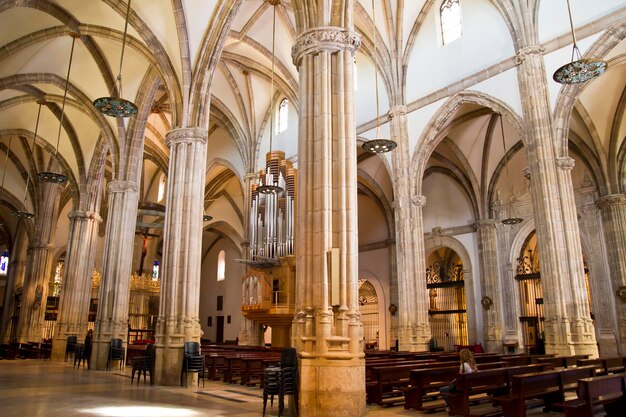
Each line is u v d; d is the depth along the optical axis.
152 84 23.19
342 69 10.87
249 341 28.81
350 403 9.09
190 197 17.14
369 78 24.80
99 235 40.59
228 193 39.72
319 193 10.19
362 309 34.66
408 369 11.96
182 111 18.02
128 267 22.30
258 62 26.80
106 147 28.81
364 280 34.41
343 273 9.79
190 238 16.80
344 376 9.17
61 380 15.74
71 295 27.42
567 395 12.42
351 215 10.17
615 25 16.64
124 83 23.17
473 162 27.97
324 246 9.89
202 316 47.03
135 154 23.20
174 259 16.53
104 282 21.83
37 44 21.72
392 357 16.67
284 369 9.48
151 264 43.00
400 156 22.28
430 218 31.25
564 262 16.44
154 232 42.88
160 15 18.34
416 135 22.28
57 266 39.22
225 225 40.41
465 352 9.99
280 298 22.75
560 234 16.69
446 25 22.14
